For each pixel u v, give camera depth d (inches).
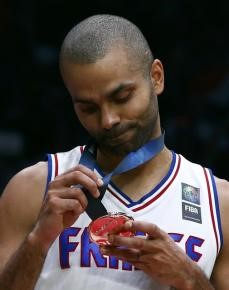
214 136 655.8
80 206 238.4
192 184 269.3
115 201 262.8
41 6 783.1
